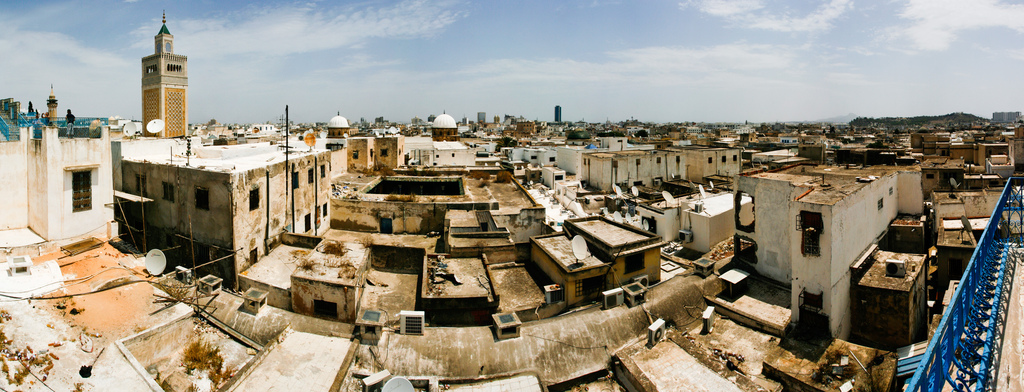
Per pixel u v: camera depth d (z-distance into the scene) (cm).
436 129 13200
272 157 3631
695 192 5834
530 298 2892
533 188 6644
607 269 2930
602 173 6600
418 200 4438
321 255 3044
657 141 11306
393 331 2370
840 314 2470
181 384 2012
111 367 1809
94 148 2917
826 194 2642
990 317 1551
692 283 2955
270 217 3275
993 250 2058
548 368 2295
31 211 2858
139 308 2231
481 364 2244
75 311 2070
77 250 2709
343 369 2061
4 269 2262
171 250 3195
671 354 2270
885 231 3388
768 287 3008
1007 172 5472
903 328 2409
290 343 2244
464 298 2633
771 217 3098
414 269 3188
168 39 9688
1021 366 1404
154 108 9819
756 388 2000
